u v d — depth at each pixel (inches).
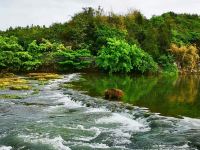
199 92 869.8
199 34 2004.2
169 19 2132.1
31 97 791.1
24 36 1653.5
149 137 478.6
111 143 468.1
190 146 436.1
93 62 1419.8
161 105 674.2
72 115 618.8
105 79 1135.6
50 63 1419.8
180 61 1656.0
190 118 562.9
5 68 1374.3
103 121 575.2
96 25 1626.5
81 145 459.5
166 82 1109.1
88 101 714.2
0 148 454.0
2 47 1418.6
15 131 517.7
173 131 494.0
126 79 1157.1
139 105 671.8
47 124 556.7
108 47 1400.1
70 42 1600.6
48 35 1672.0
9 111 653.3
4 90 888.3
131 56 1392.7
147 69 1422.2
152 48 1579.7
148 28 1752.0
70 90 864.9
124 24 1743.4
